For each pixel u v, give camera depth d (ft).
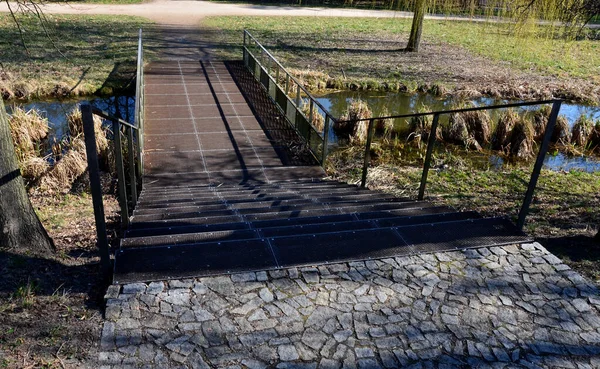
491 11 36.24
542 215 16.99
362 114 32.35
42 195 21.98
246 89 37.24
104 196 21.43
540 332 8.77
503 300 9.56
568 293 9.84
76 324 8.59
